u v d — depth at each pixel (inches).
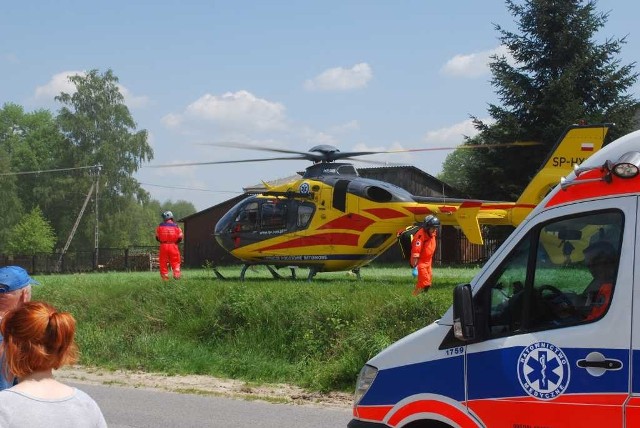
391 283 700.0
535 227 212.2
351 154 844.6
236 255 867.4
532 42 1642.5
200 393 473.1
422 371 224.4
